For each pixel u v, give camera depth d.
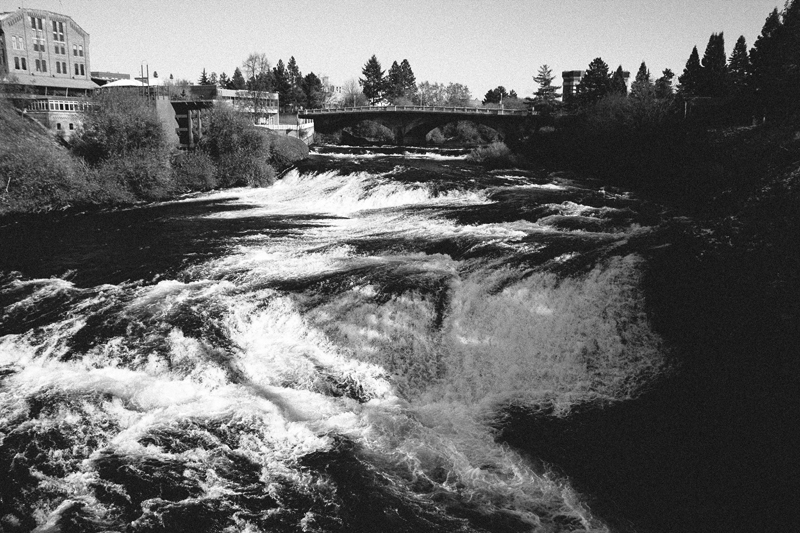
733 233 26.25
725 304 22.25
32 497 15.36
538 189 47.12
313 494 15.56
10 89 66.69
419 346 22.42
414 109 105.44
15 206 44.16
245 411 18.97
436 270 26.22
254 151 58.81
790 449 16.98
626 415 19.11
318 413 19.06
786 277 21.98
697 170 45.66
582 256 26.23
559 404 19.78
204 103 73.50
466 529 14.52
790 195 28.09
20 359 21.67
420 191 44.88
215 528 14.46
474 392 20.62
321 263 28.56
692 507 15.52
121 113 52.72
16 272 29.89
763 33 87.19
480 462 16.97
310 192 50.56
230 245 33.66
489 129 130.88
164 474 16.16
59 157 49.56
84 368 21.08
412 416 19.16
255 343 22.64
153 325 22.75
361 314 23.31
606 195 44.34
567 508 15.38
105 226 39.91
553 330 22.78
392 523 14.66
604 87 99.31
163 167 52.84
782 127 44.19
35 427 17.78
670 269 24.44
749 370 19.81
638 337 22.17
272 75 145.50
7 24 80.56
